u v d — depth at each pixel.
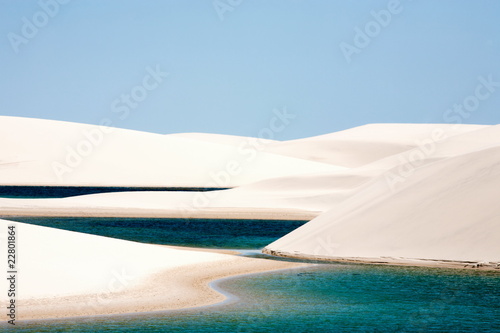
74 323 22.38
